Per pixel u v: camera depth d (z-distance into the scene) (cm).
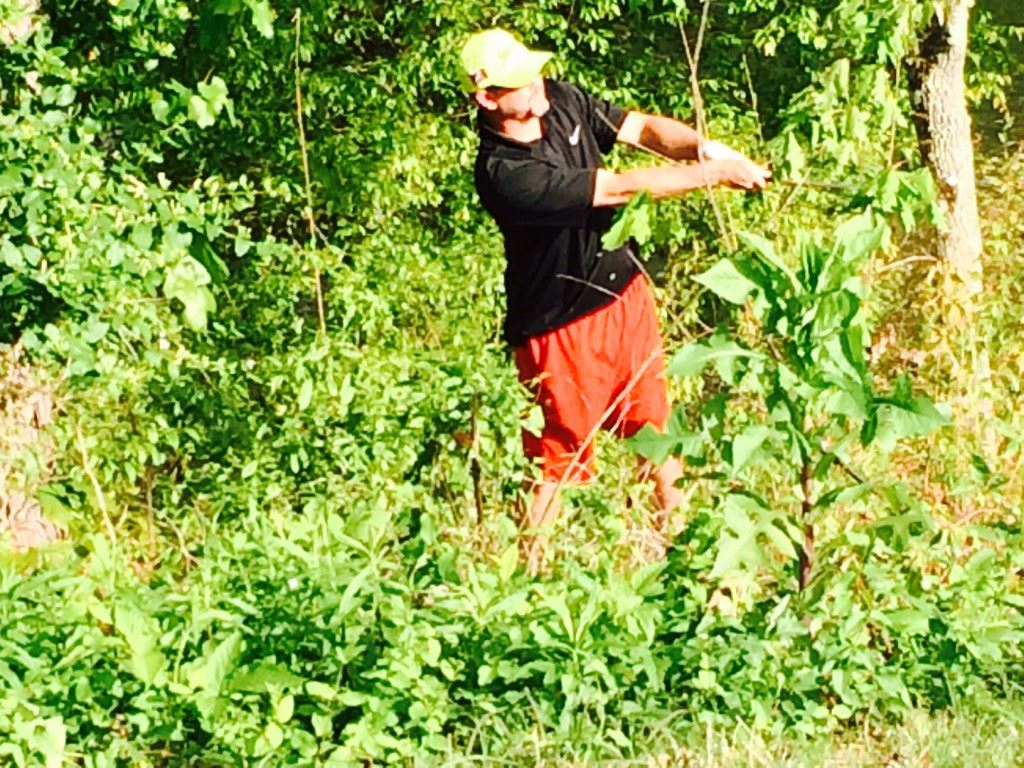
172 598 464
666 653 466
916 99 893
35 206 558
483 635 461
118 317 589
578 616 466
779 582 501
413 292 1070
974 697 480
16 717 408
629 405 627
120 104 604
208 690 422
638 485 597
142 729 420
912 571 486
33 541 657
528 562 550
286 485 676
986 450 725
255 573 500
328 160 1114
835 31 984
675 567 493
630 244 623
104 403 668
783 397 456
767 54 1162
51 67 571
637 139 626
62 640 446
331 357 697
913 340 801
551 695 453
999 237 967
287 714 417
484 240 1108
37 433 656
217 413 705
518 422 598
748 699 459
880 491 539
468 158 1135
